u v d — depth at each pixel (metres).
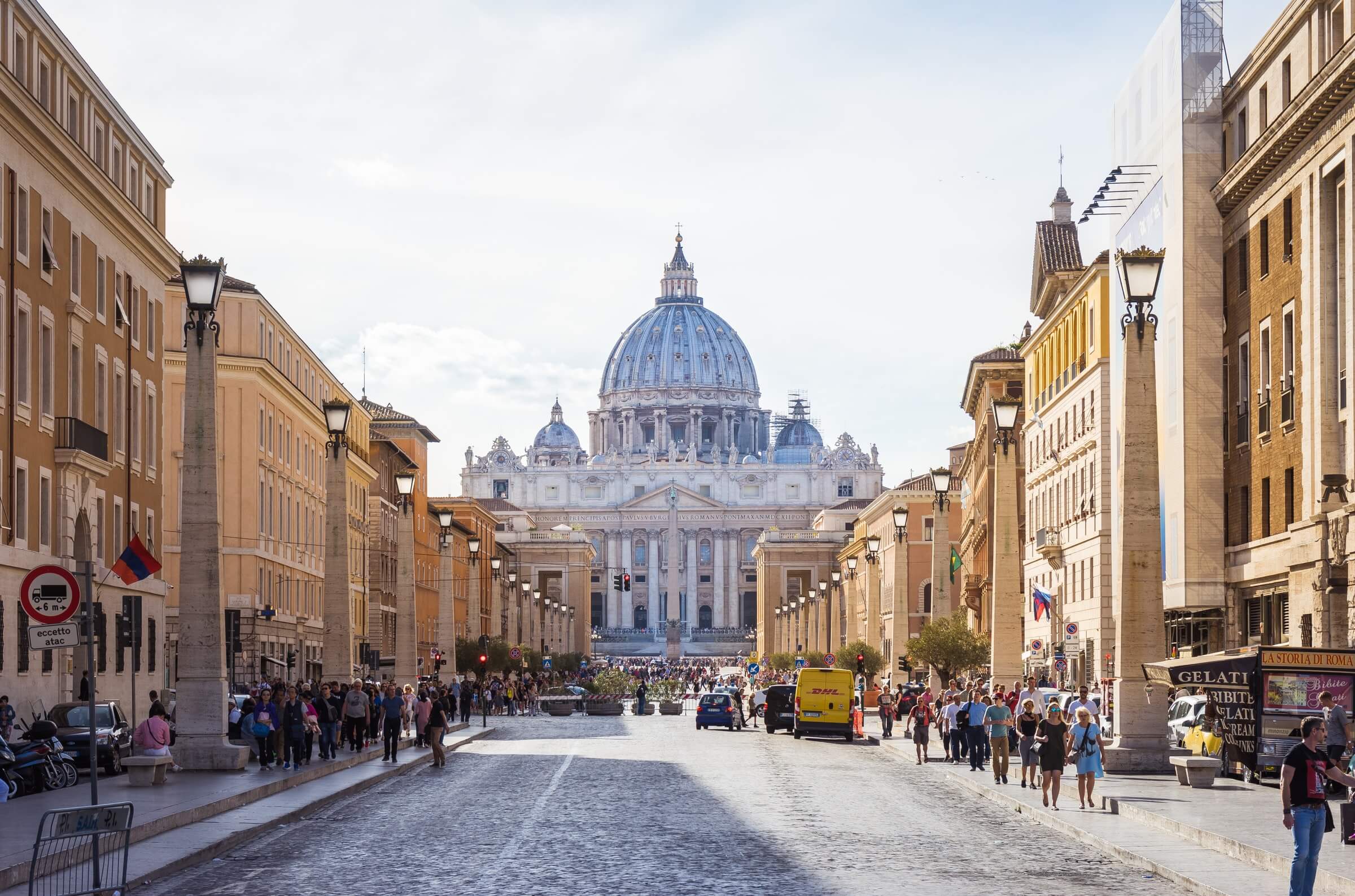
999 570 48.12
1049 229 88.25
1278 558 49.03
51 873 17.52
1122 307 65.06
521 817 31.28
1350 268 43.47
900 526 70.94
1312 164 46.03
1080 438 74.94
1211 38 56.38
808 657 118.06
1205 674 36.25
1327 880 20.45
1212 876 21.61
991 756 48.12
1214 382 55.88
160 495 61.25
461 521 167.88
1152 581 38.16
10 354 44.25
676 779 42.25
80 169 49.28
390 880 21.91
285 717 41.12
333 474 49.91
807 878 22.06
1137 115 63.81
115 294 54.62
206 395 38.56
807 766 49.06
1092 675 71.44
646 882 21.67
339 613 49.91
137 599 35.91
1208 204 56.12
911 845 26.45
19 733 43.53
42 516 47.97
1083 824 28.78
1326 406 45.06
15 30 45.00
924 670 101.75
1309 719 18.64
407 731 65.00
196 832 26.80
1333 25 45.78
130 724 44.28
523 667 129.00
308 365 96.69
